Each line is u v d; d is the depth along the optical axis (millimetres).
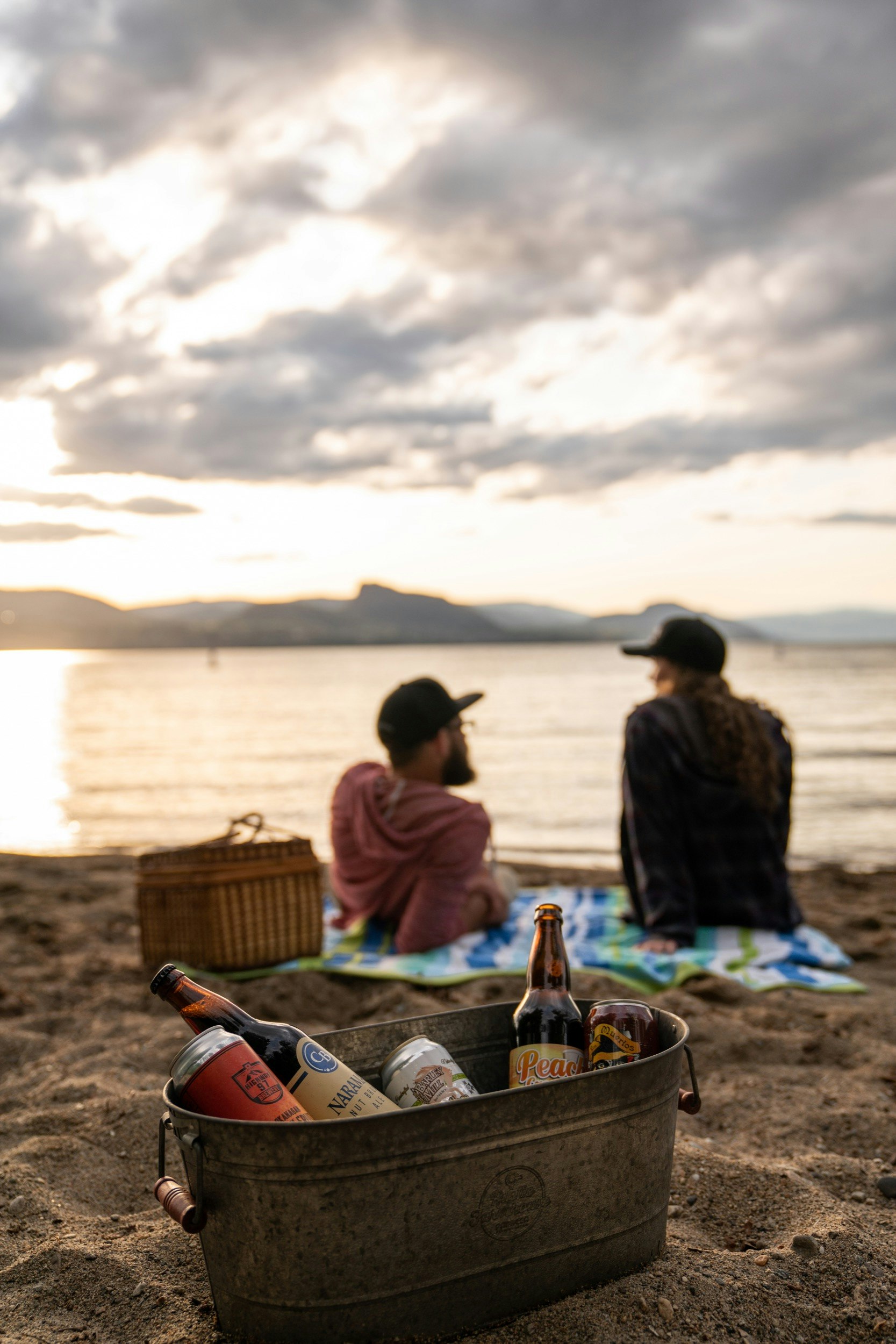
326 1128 1644
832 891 7332
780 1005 4113
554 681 73250
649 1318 1851
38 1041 3863
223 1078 1780
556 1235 1863
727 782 4863
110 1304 1994
